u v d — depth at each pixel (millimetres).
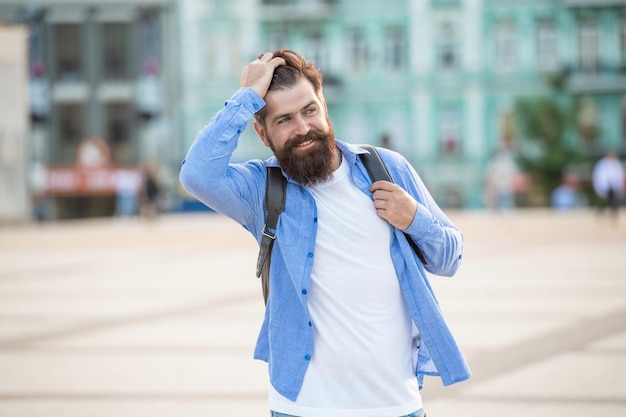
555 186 41969
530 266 15438
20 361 8492
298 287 3283
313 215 3336
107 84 46031
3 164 26625
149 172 30625
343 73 45375
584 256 16969
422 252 3461
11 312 11625
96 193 44594
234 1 45281
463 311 10758
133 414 6531
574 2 43562
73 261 18641
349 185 3385
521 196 42344
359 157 3453
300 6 45188
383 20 44875
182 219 34312
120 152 46031
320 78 3430
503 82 44250
